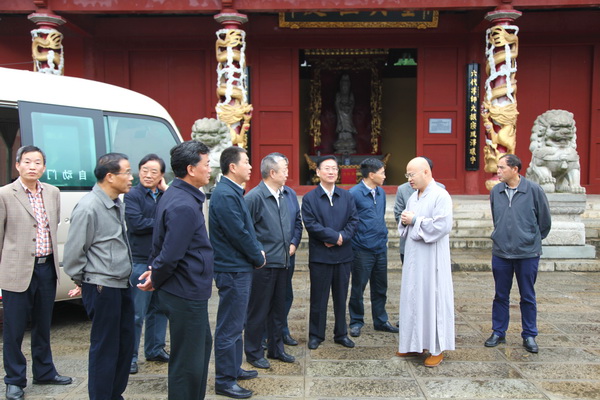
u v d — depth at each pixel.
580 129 12.69
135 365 4.18
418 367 4.29
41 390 3.84
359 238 5.10
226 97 10.30
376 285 5.26
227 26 10.20
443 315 4.29
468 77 12.48
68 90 5.43
